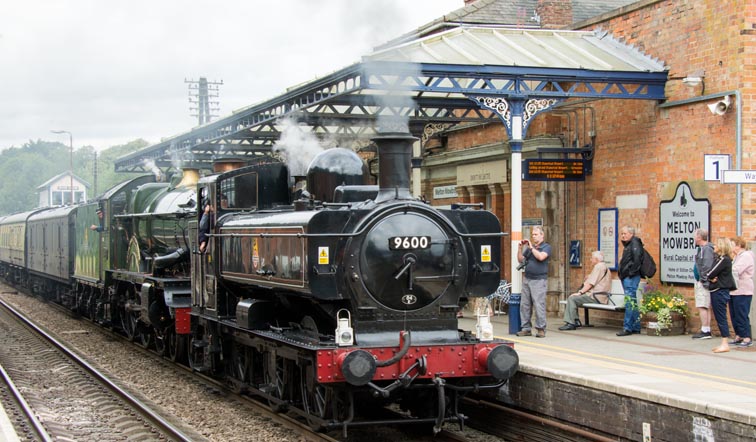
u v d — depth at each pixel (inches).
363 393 377.4
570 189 667.4
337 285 362.0
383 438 389.4
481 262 392.8
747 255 466.3
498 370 361.1
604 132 626.8
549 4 814.5
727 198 515.5
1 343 740.0
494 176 761.6
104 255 800.9
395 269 366.9
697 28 543.5
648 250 582.9
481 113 762.2
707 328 510.6
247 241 442.3
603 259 618.8
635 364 408.8
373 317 366.9
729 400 305.9
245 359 473.1
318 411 375.6
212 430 401.7
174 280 583.2
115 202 777.6
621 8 618.2
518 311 564.7
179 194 637.9
